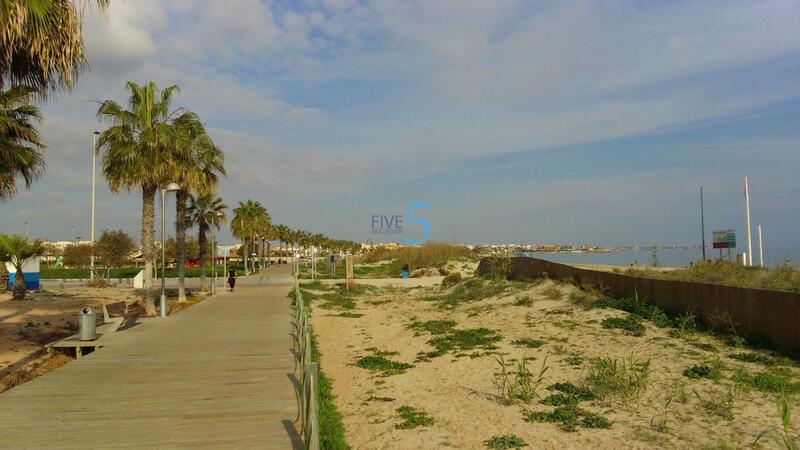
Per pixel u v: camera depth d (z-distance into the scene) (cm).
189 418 746
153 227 2177
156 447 631
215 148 2786
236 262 10038
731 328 1187
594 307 1659
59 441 652
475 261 5931
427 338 1560
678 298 1415
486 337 1477
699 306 1321
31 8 920
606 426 730
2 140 1411
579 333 1379
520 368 1014
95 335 1413
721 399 797
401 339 1597
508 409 841
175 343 1391
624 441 673
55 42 997
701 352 1081
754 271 1770
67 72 1038
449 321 1844
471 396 933
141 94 2094
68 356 1384
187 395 870
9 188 1512
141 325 1762
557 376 1022
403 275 5047
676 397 828
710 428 698
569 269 2111
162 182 2209
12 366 1288
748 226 2398
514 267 2783
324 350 1480
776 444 634
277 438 665
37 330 1814
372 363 1249
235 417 751
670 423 725
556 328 1486
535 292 2116
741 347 1094
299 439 661
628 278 1675
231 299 2834
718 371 927
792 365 952
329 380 1104
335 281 4538
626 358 1087
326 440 675
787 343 1038
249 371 1053
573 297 1841
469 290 2686
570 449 661
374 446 711
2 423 723
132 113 2106
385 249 8725
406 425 788
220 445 638
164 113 2172
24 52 1011
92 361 1155
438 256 6284
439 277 4856
